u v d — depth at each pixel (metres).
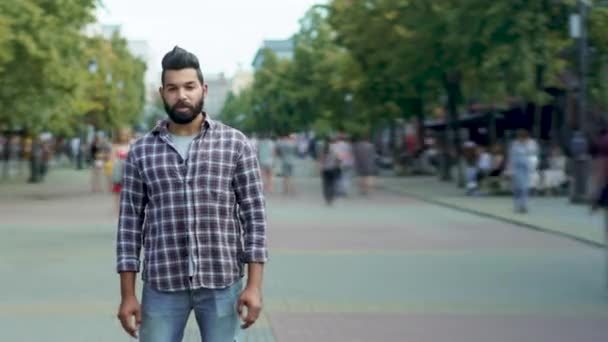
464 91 37.72
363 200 29.30
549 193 28.50
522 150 22.73
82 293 10.93
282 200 29.25
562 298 10.64
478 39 27.41
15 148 54.56
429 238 17.39
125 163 4.29
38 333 8.63
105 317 9.42
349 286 11.50
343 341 8.31
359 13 37.44
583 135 24.58
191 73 4.21
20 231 18.84
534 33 26.44
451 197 29.36
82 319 9.31
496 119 41.62
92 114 62.69
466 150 36.12
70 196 31.03
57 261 13.97
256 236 4.26
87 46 34.69
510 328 8.92
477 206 25.14
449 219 21.84
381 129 58.97
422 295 10.85
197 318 4.33
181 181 4.19
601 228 18.45
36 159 40.50
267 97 95.88
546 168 31.11
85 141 64.25
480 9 26.86
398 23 35.34
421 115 44.94
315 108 80.31
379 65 40.12
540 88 27.98
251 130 134.38
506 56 26.34
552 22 26.75
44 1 29.94
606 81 26.22
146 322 4.25
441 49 32.88
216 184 4.21
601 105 26.84
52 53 29.52
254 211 4.27
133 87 79.19
